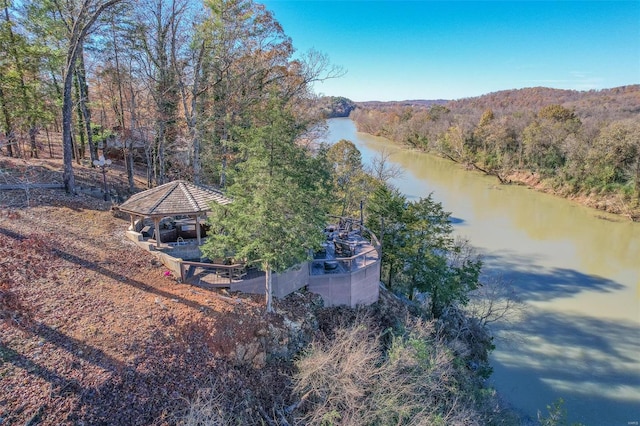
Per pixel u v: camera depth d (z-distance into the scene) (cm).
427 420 1197
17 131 2641
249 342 1386
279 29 2792
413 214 2247
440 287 2125
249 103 2719
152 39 2689
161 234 1942
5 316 1146
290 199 1325
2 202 1945
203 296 1506
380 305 2027
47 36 2661
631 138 4712
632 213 4462
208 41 2406
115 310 1316
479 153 7431
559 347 2223
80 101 2834
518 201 5281
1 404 909
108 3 2175
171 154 3356
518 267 3278
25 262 1416
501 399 1823
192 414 1005
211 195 1903
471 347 2088
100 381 1046
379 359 1488
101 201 2342
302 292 1761
